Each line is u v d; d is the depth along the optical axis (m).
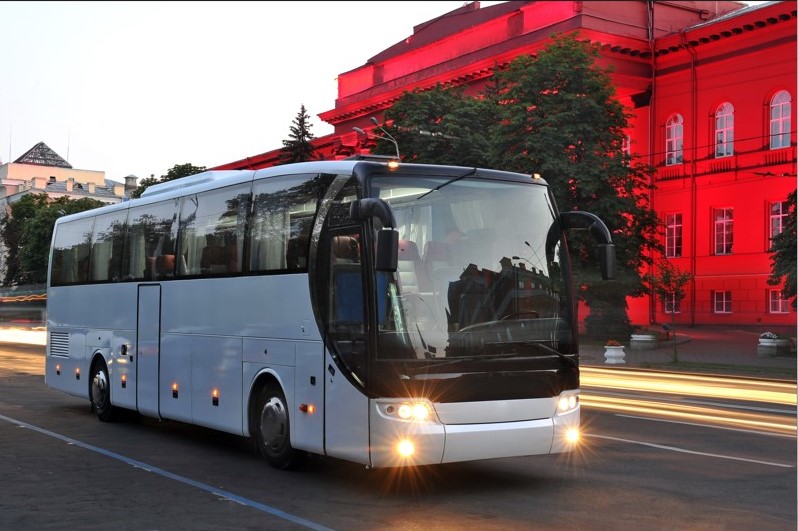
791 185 43.16
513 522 7.37
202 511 7.76
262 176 10.40
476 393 8.38
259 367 10.04
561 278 9.14
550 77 35.88
